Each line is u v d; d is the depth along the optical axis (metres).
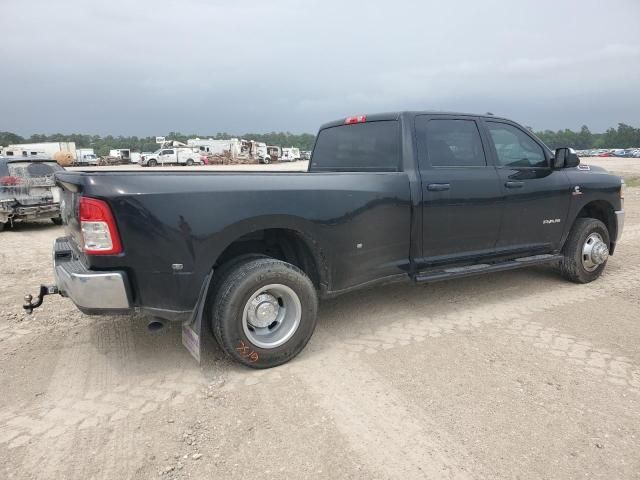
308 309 3.56
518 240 5.00
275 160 76.06
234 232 3.27
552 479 2.34
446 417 2.86
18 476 2.37
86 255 3.04
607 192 5.72
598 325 4.30
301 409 2.97
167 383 3.31
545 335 4.08
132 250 3.00
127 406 3.02
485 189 4.59
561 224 5.33
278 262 3.44
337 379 3.35
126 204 2.95
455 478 2.35
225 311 3.26
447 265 4.51
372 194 3.90
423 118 4.44
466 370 3.45
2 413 2.94
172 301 3.16
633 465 2.43
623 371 3.42
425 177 4.24
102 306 3.00
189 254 3.13
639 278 5.87
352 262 3.88
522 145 5.12
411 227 4.19
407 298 5.12
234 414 2.92
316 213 3.59
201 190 3.16
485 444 2.61
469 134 4.69
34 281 5.96
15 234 9.92
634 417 2.85
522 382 3.27
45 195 10.38
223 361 3.63
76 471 2.42
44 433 2.73
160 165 55.41
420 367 3.51
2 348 3.87
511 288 5.46
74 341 4.02
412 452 2.55
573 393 3.12
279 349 3.47
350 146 4.86
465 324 4.36
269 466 2.45
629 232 9.07
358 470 2.41
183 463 2.48
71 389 3.23
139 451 2.58
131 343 3.97
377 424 2.80
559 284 5.62
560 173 5.30
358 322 4.44
